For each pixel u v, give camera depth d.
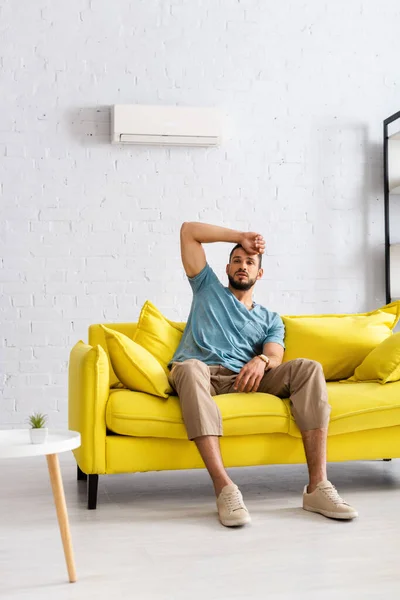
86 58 4.73
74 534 2.50
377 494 3.07
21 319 4.64
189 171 4.83
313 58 4.99
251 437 2.96
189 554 2.26
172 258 4.80
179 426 2.87
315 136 4.99
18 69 4.66
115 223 4.75
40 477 3.46
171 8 4.82
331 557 2.22
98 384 2.84
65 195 4.70
